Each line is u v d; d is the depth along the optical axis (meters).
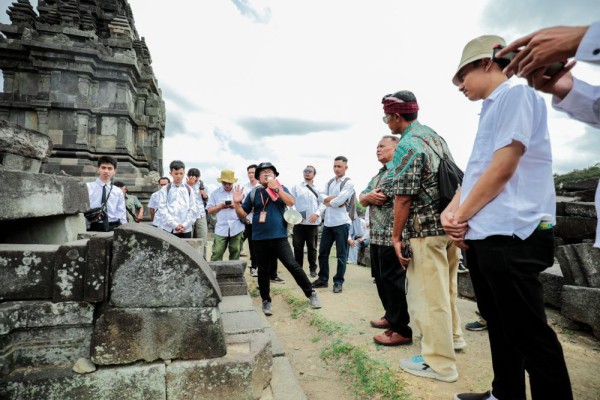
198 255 2.36
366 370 2.65
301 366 3.08
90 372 1.96
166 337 2.05
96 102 13.02
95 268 1.99
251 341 2.42
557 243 5.26
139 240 2.02
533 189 1.62
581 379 2.41
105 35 14.32
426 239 2.39
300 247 6.16
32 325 1.97
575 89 1.49
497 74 1.81
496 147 1.61
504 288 1.60
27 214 2.66
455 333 2.91
